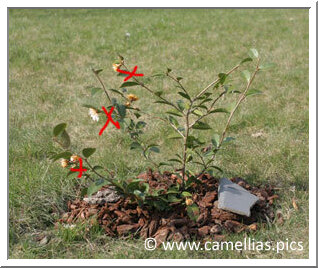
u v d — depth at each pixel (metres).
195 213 2.93
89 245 2.93
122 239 3.01
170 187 3.23
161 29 9.91
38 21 10.92
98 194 3.30
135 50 8.24
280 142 4.40
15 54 7.79
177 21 10.80
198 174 3.55
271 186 3.68
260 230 3.08
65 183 3.61
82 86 6.41
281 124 4.90
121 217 3.08
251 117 5.06
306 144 4.43
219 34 9.53
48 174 3.72
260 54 7.82
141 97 5.89
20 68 7.14
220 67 7.21
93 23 10.65
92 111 2.83
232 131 4.80
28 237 3.00
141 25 10.22
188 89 6.12
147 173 3.59
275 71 6.98
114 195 3.28
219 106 5.44
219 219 3.10
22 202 3.30
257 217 3.21
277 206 3.39
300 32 9.73
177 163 4.02
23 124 5.01
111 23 10.62
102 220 3.10
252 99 5.75
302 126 4.89
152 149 3.21
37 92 6.10
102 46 8.45
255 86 6.29
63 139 2.62
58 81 6.64
